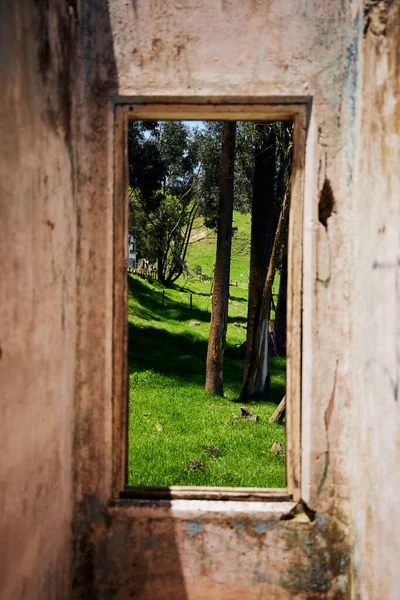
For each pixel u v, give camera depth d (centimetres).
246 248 4484
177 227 3030
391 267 212
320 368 276
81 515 278
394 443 206
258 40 273
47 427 230
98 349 276
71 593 273
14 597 192
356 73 266
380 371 224
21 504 199
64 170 253
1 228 182
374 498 232
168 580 277
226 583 276
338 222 274
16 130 195
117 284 281
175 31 273
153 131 2356
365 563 246
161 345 1511
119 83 274
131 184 2273
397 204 208
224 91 273
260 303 1055
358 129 261
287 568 276
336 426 277
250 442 732
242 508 278
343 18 272
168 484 561
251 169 1516
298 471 284
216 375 1057
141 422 810
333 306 275
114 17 273
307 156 277
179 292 2647
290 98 275
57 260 244
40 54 221
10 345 189
